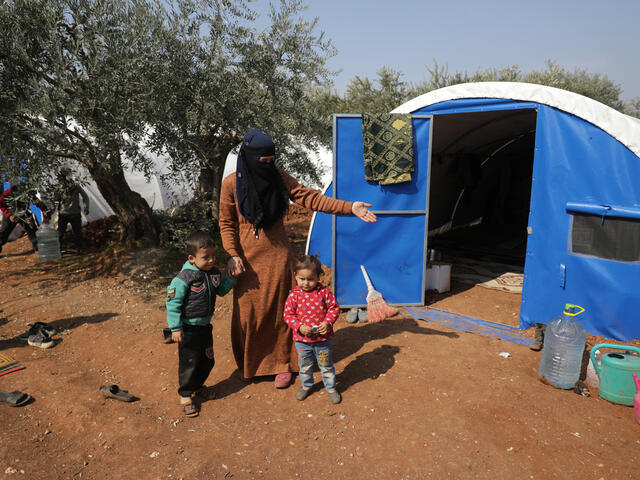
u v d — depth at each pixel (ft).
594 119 14.79
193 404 11.63
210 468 9.21
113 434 10.37
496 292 21.90
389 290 19.49
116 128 18.19
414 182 18.78
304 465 9.34
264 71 23.44
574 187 15.53
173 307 10.75
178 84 21.06
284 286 12.32
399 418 10.94
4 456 9.37
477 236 37.68
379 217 18.81
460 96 18.04
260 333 12.53
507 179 43.42
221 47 21.42
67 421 10.83
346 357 14.47
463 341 15.67
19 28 17.54
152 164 24.38
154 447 9.93
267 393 12.44
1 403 11.49
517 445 9.82
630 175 14.35
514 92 16.58
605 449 9.66
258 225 11.70
